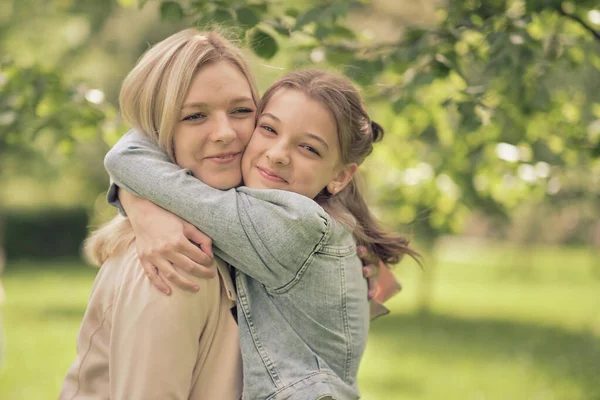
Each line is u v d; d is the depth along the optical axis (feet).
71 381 6.65
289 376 6.22
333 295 6.49
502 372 28.43
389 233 7.63
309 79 6.75
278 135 6.56
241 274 6.49
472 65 14.03
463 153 15.25
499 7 11.80
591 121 15.65
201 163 6.56
